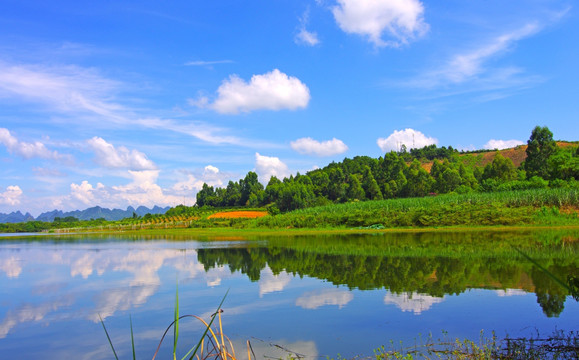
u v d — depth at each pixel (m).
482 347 9.55
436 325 11.54
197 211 114.56
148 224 93.75
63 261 28.97
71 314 14.36
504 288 15.59
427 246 29.91
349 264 22.81
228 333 11.57
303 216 62.66
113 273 22.83
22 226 113.38
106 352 10.70
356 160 159.88
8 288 19.23
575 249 25.02
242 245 37.44
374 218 55.03
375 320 12.23
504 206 48.75
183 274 21.53
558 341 9.62
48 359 10.34
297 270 21.52
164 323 13.02
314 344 10.44
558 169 61.91
